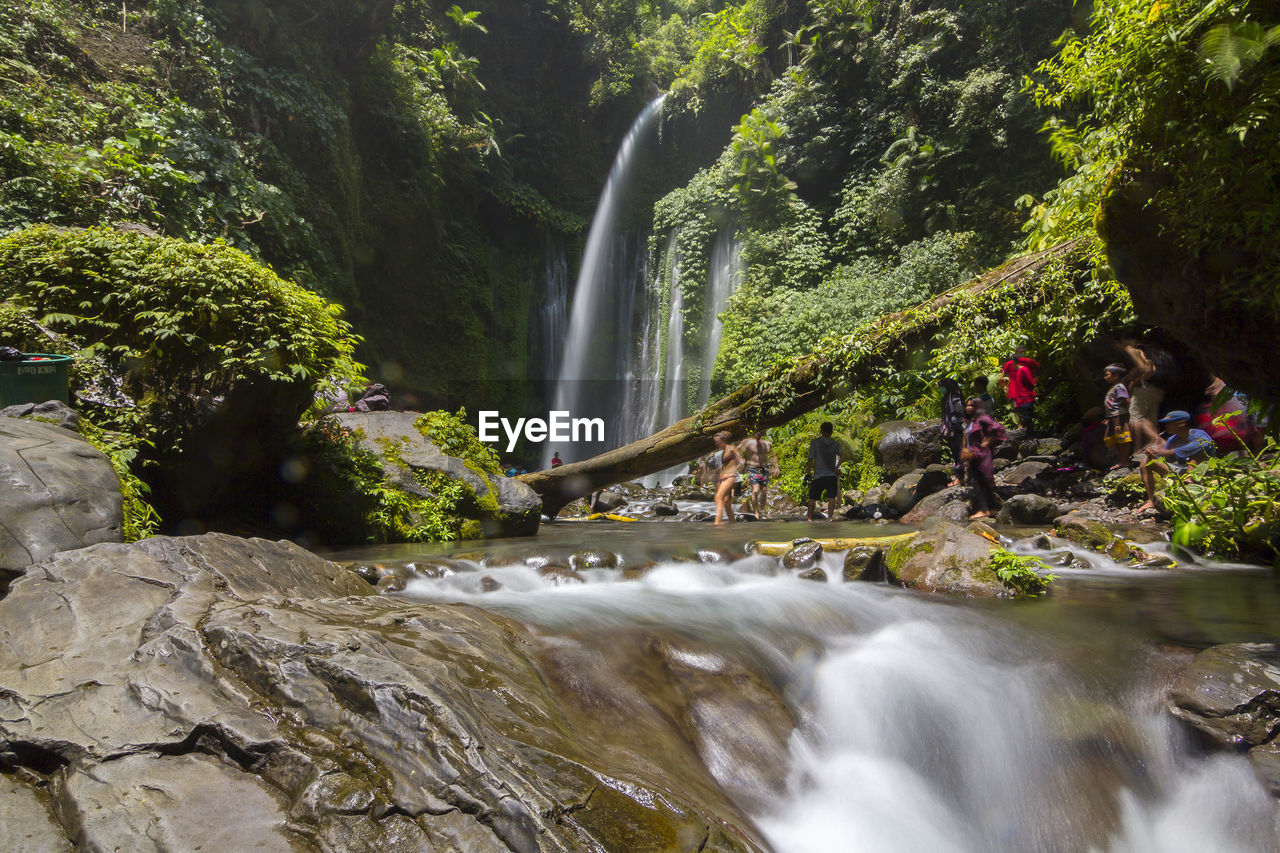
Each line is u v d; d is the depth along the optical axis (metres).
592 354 29.30
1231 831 3.50
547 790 2.44
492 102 28.56
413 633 3.41
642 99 31.06
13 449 4.45
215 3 16.14
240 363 7.72
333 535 9.49
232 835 2.16
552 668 3.78
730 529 10.56
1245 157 4.11
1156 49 4.39
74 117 12.39
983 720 4.21
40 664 2.86
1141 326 10.55
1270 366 4.75
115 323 7.42
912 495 12.07
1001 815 3.86
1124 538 7.61
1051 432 13.99
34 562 3.87
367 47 20.30
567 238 29.33
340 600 3.93
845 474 14.80
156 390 7.63
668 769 3.13
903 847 3.44
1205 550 7.11
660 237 28.42
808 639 4.87
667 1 34.81
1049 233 11.48
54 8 13.83
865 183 23.92
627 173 31.08
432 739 2.46
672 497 17.56
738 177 26.02
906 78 22.34
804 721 4.05
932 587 6.09
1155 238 5.10
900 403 15.02
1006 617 5.21
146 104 13.62
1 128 11.35
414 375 23.89
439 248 24.70
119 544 3.87
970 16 21.25
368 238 21.11
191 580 3.63
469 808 2.29
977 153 20.81
